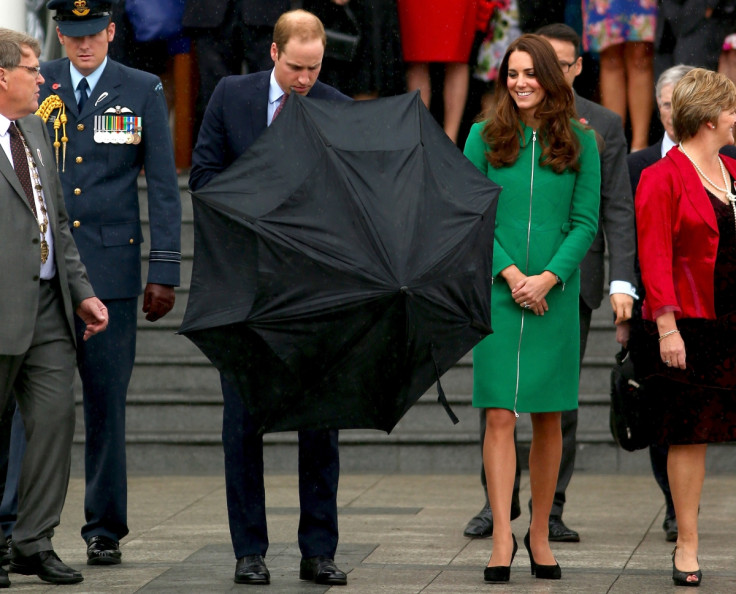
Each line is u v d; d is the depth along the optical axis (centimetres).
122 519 2366
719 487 3125
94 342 2366
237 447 2161
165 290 2411
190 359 3662
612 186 2500
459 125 4034
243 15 3738
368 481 3266
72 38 2372
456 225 1978
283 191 1988
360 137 2042
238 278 1978
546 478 2219
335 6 3716
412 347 1903
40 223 2175
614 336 3631
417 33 3875
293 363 1912
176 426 3541
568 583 2166
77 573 2177
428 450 3412
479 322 1973
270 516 2798
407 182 1989
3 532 2328
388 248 1912
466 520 2755
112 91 2416
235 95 2203
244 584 2148
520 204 2220
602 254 2606
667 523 2552
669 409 2173
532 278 2172
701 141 2195
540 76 2186
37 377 2173
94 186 2391
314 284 1902
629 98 3956
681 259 2186
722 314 2175
